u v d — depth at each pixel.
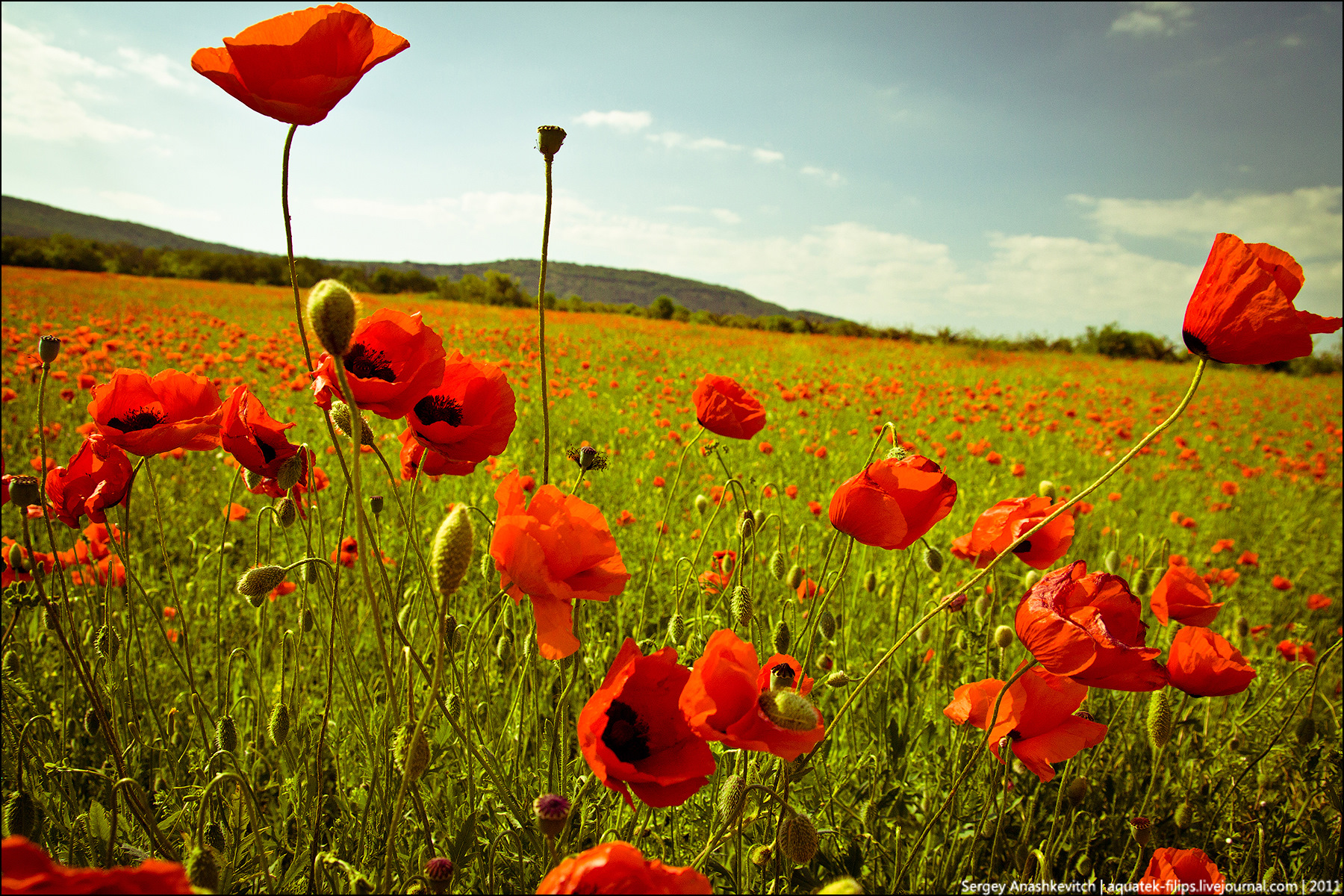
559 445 6.89
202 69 1.17
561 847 1.64
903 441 7.66
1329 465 11.03
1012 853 2.19
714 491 4.51
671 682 1.19
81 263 59.38
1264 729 2.80
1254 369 38.00
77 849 1.53
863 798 2.23
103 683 2.05
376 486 4.91
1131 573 3.63
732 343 24.12
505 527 1.11
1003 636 2.14
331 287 0.99
